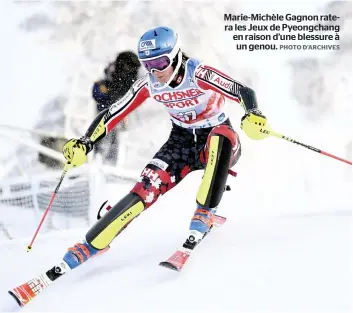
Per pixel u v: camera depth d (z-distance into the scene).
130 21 29.33
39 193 20.83
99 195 20.62
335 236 12.75
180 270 11.12
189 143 12.92
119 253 13.38
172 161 12.51
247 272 11.30
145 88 12.57
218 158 11.87
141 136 27.39
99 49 28.97
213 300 10.37
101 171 20.66
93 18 29.14
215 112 12.63
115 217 11.61
